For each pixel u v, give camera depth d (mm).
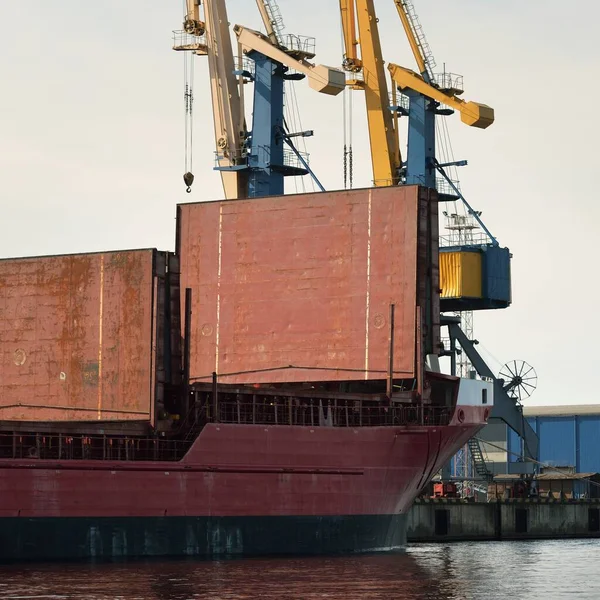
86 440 164125
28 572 144250
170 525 161000
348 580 144500
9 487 151000
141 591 131750
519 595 137500
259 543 166875
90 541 155875
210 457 163875
